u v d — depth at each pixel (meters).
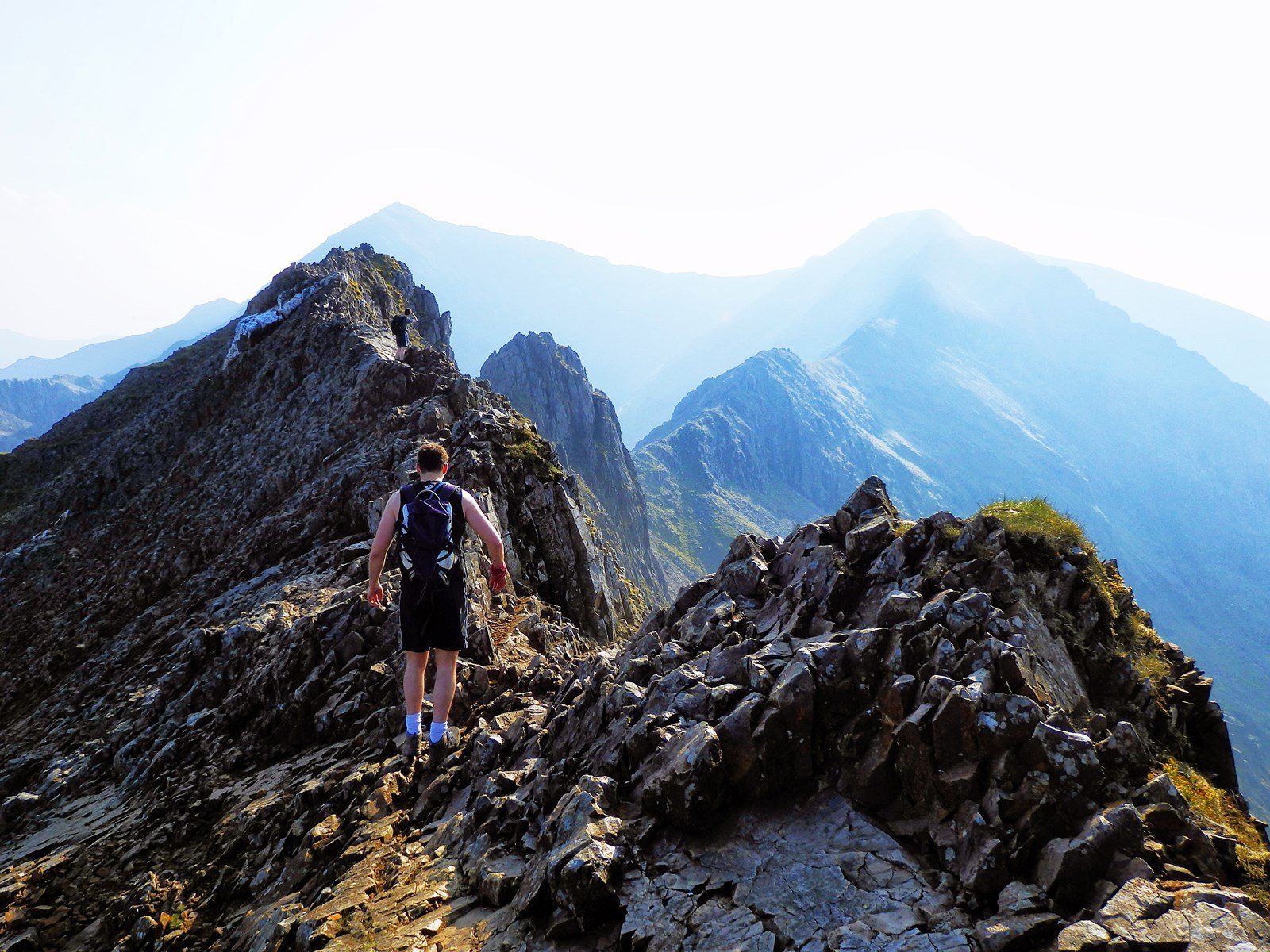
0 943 11.70
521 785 8.99
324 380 43.50
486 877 7.19
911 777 6.62
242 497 37.38
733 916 5.80
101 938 11.24
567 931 6.22
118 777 17.98
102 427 77.69
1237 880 5.48
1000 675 6.79
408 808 10.21
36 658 33.28
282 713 15.86
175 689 20.06
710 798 6.90
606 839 6.68
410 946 6.70
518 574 23.17
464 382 34.78
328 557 25.20
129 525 43.03
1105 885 5.31
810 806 6.92
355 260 82.50
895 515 10.04
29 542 45.22
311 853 9.80
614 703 8.97
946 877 5.85
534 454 26.98
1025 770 6.09
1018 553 8.39
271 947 7.89
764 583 10.45
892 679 7.18
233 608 23.86
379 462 29.33
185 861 12.37
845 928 5.49
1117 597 8.80
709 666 8.84
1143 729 7.46
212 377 54.94
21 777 20.78
